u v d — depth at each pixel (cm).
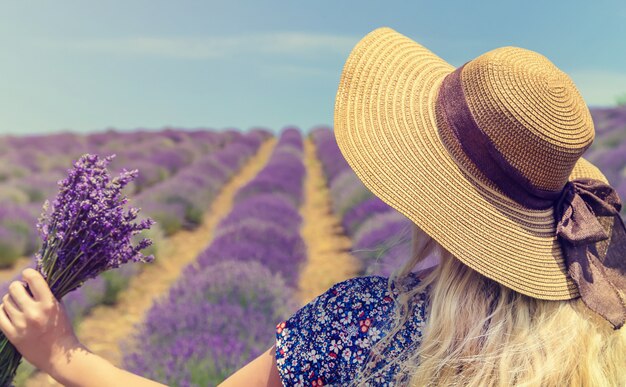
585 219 104
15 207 1036
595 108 2764
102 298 711
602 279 106
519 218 105
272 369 106
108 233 117
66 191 119
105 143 3120
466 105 103
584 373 97
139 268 863
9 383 122
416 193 104
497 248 101
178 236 1173
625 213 595
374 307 104
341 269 859
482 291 102
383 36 124
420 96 113
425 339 99
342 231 1159
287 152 2716
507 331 99
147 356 419
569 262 104
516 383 95
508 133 99
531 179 102
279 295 582
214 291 561
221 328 476
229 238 825
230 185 1983
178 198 1325
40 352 107
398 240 128
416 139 108
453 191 103
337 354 101
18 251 865
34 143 2923
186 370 399
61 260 115
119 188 121
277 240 858
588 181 114
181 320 475
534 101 99
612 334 105
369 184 106
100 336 621
